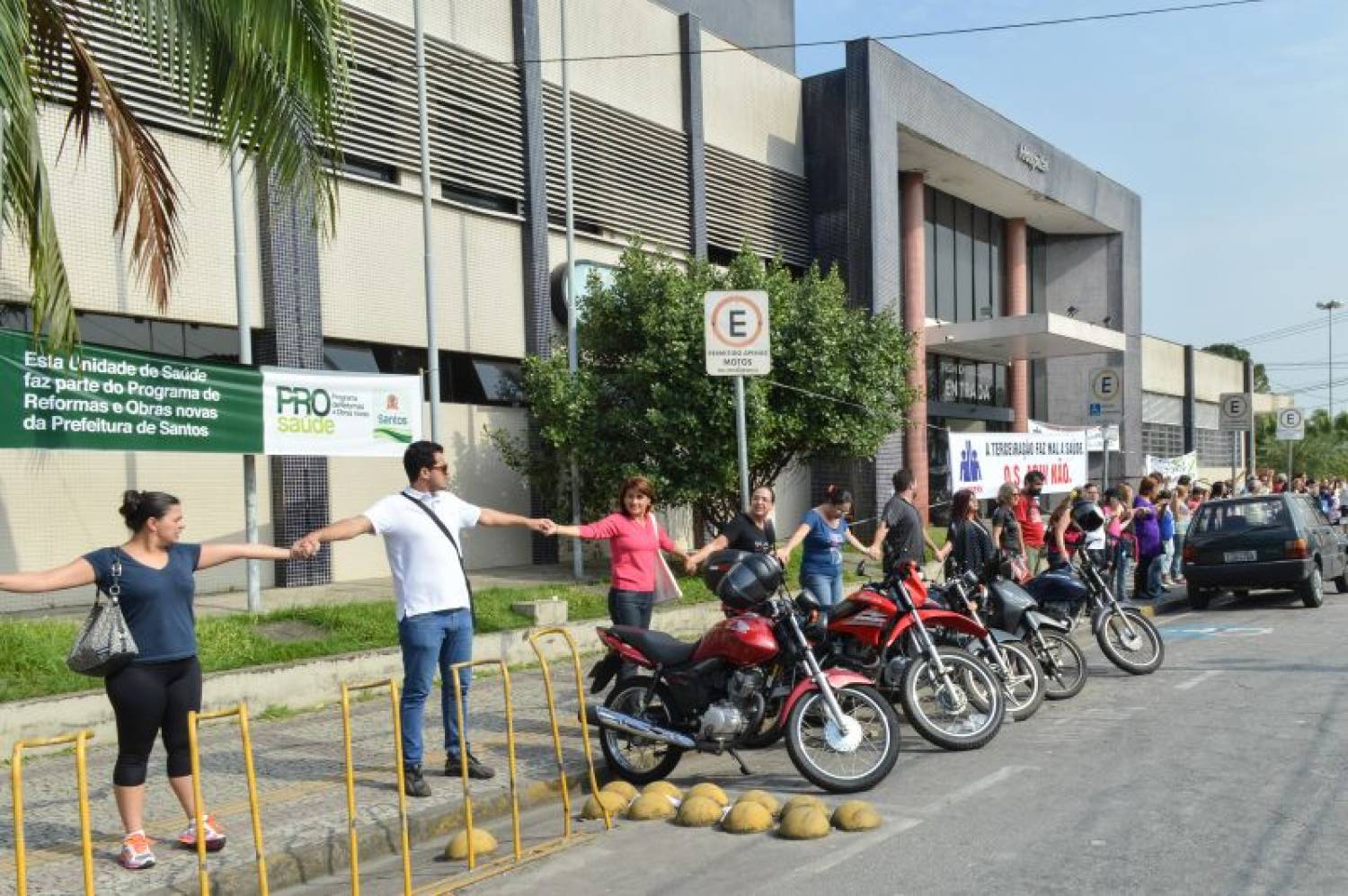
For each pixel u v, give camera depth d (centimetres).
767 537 885
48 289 679
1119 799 610
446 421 1627
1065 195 3045
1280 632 1286
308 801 641
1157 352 3750
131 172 726
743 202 2197
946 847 542
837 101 2317
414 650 652
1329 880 478
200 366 1004
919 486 2408
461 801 641
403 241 1549
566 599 1284
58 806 640
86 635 518
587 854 570
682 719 693
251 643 952
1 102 607
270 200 1347
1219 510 1603
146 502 539
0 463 1148
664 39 2036
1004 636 859
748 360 973
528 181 1717
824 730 667
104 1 753
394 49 1523
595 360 1647
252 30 695
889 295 2288
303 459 1392
